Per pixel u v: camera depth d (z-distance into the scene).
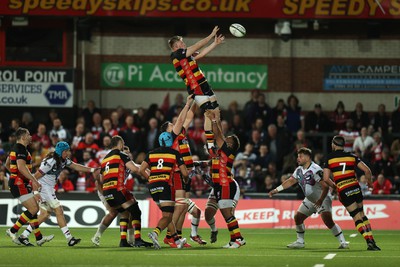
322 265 41.03
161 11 84.56
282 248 51.19
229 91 92.69
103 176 49.81
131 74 92.56
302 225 51.69
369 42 92.25
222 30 92.38
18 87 89.31
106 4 84.44
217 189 49.56
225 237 61.56
